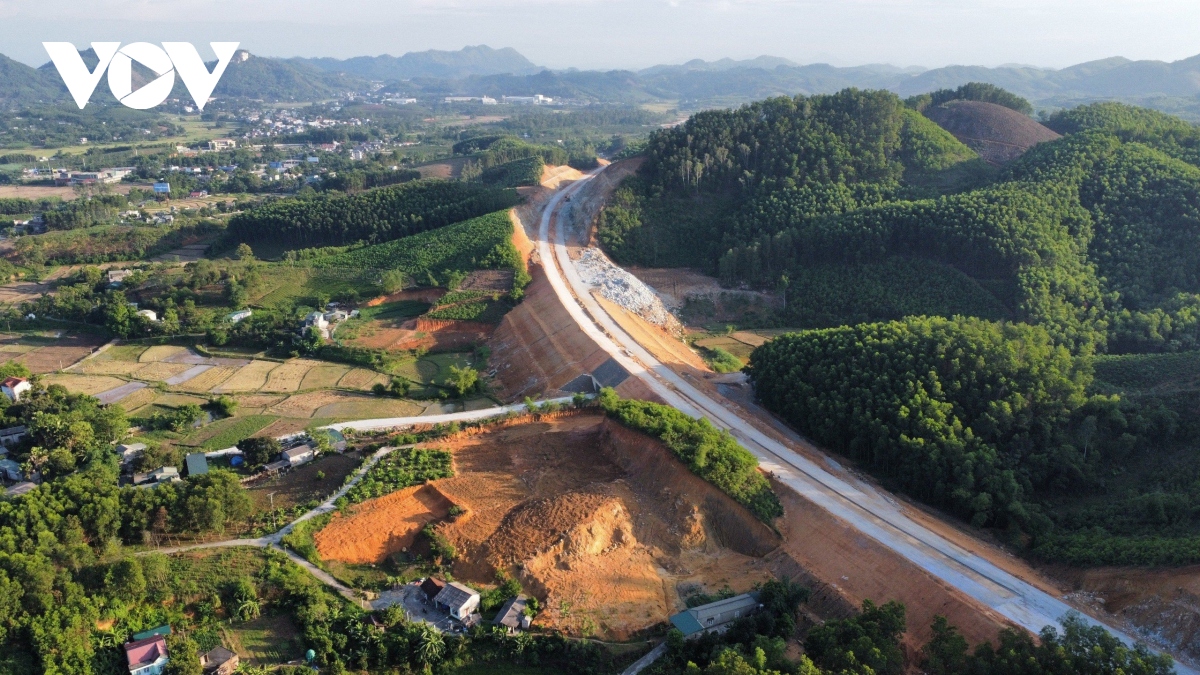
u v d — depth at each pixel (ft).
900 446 334.85
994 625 237.86
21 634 230.89
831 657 220.23
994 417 335.88
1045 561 280.31
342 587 271.49
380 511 312.50
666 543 303.27
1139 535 277.85
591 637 252.42
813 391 386.52
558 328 497.05
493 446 371.15
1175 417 337.11
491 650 247.70
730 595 271.69
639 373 435.12
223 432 401.90
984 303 516.73
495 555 287.69
